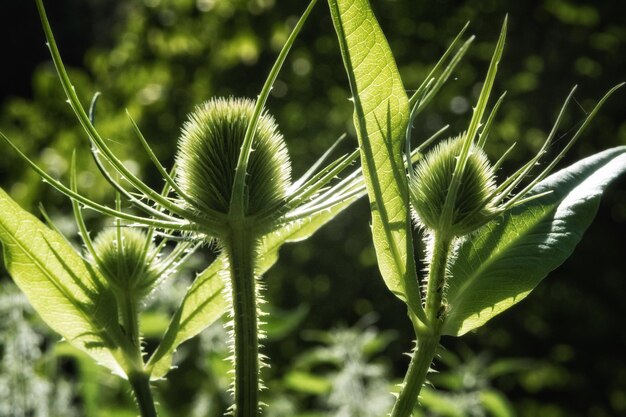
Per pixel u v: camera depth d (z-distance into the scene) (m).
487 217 1.56
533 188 1.71
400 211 1.53
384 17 13.87
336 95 13.80
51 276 1.67
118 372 1.68
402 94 1.48
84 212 4.70
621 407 12.83
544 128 12.87
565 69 13.02
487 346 12.47
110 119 13.53
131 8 17.78
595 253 12.82
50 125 13.26
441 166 1.61
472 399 3.60
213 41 13.75
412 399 1.56
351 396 3.62
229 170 1.52
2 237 1.65
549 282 12.71
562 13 13.09
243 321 1.49
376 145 1.50
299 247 13.02
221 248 1.53
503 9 13.32
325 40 13.65
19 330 3.13
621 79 12.95
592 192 1.70
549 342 12.74
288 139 13.54
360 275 12.80
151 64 14.06
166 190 1.59
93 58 15.02
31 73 21.36
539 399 13.08
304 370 7.09
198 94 14.01
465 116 12.53
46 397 3.15
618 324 12.70
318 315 12.77
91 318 1.67
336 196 1.54
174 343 1.72
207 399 3.98
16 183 12.35
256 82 13.95
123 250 1.69
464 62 13.37
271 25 13.29
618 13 12.99
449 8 13.70
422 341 1.57
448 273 1.64
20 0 21.03
